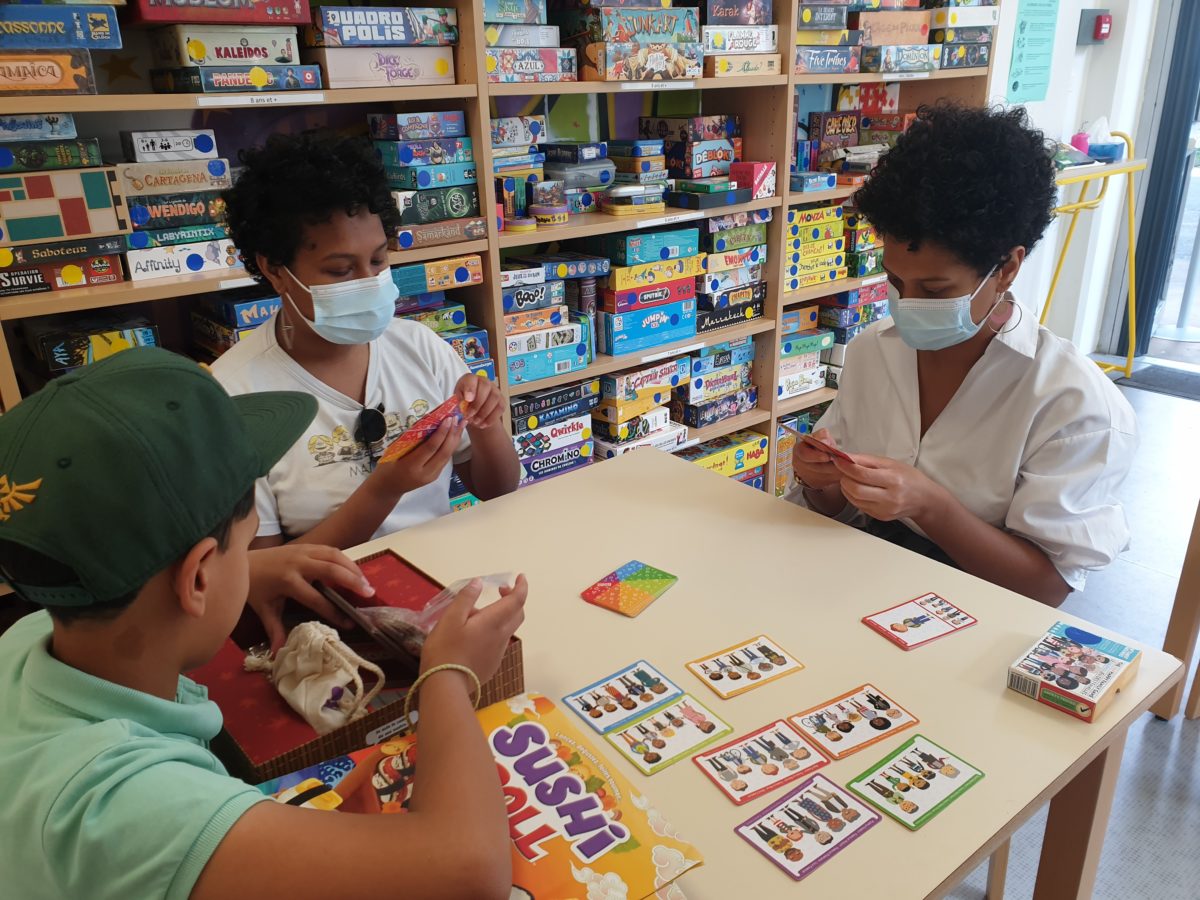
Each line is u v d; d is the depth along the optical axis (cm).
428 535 133
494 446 157
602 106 252
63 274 156
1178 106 400
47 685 58
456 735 65
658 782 82
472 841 57
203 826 51
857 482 125
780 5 240
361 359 151
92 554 54
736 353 275
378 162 138
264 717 81
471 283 202
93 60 170
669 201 248
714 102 268
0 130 143
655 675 97
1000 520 141
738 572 119
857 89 308
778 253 267
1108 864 164
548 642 104
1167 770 188
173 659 61
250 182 131
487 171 196
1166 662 96
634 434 252
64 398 55
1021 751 85
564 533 133
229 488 61
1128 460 133
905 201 122
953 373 143
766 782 81
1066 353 135
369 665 83
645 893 65
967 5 283
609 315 239
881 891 70
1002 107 141
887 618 107
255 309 176
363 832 55
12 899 55
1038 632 104
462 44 187
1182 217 430
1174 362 441
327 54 170
